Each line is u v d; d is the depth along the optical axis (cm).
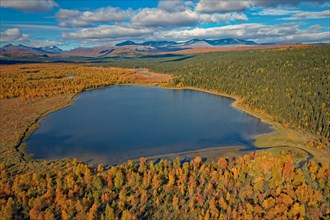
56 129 15050
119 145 12875
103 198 8094
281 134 14100
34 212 7275
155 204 8112
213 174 9125
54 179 9025
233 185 8900
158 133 14488
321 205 8281
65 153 11994
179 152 12069
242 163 9850
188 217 7762
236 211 7906
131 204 8112
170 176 8919
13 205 7556
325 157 11425
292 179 9081
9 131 14338
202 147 12594
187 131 14750
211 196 8456
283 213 7838
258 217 7675
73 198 8100
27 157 11425
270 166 9188
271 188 8812
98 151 12225
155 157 11569
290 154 11188
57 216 7500
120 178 8769
